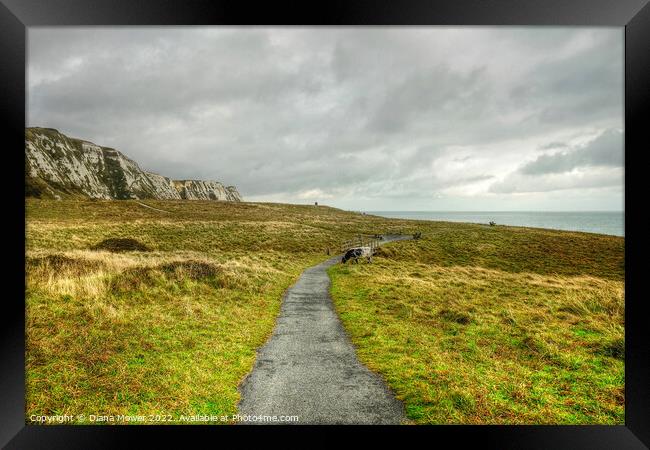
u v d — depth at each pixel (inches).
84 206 2920.8
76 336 334.6
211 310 463.5
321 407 254.7
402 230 2790.4
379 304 550.3
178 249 1402.6
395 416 244.7
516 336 391.5
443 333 405.7
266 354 350.3
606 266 1481.3
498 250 1792.6
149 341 342.6
